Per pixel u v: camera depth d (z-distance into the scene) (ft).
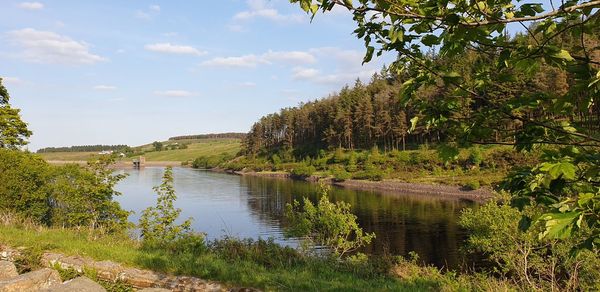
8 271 22.54
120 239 42.47
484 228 55.47
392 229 105.81
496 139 10.94
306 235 54.29
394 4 8.69
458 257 76.43
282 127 448.65
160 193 48.65
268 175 344.28
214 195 194.29
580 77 9.09
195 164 510.99
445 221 115.34
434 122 10.83
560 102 9.34
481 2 8.83
